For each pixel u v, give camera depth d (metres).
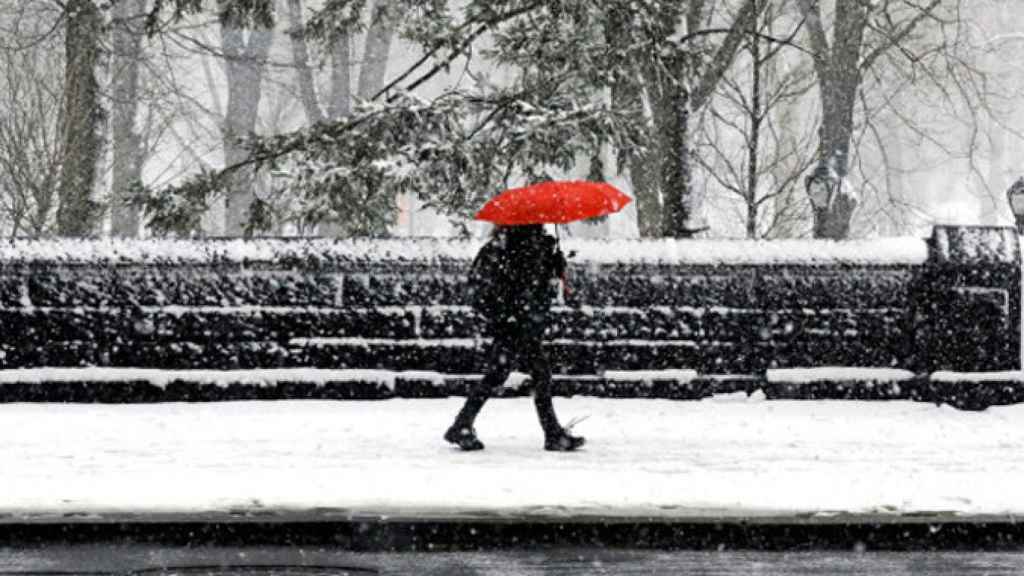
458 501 15.48
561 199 18.92
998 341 24.88
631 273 25.25
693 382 25.09
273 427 21.83
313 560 13.88
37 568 13.43
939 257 25.00
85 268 24.95
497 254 19.36
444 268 25.09
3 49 46.81
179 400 24.69
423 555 14.19
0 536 14.34
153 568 13.46
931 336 25.05
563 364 25.16
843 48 56.12
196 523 14.45
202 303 25.00
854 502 15.54
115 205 47.69
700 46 36.97
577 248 25.31
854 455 19.33
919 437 21.25
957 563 13.88
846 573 13.38
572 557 14.09
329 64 83.62
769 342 25.25
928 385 24.97
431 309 25.08
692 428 22.00
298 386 24.84
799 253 25.30
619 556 14.13
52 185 42.03
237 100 76.38
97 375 24.62
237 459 18.61
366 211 35.06
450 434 19.52
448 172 33.44
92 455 18.94
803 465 18.36
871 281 25.25
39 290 24.88
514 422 22.59
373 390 24.91
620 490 16.22
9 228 42.84
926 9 55.28
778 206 53.00
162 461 18.41
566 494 15.95
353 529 14.42
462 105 35.16
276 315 24.98
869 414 23.80
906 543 14.52
